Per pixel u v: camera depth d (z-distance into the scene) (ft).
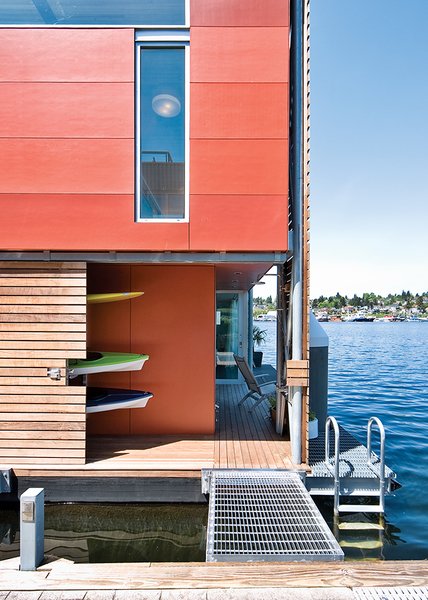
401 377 43.06
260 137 13.82
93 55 13.78
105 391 16.19
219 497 11.62
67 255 14.11
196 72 13.78
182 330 17.16
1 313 13.98
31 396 13.80
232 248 13.84
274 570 7.84
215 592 7.18
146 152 14.02
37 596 7.16
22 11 13.80
